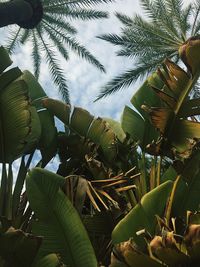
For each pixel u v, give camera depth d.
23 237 4.79
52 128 7.42
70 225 5.28
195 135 5.95
